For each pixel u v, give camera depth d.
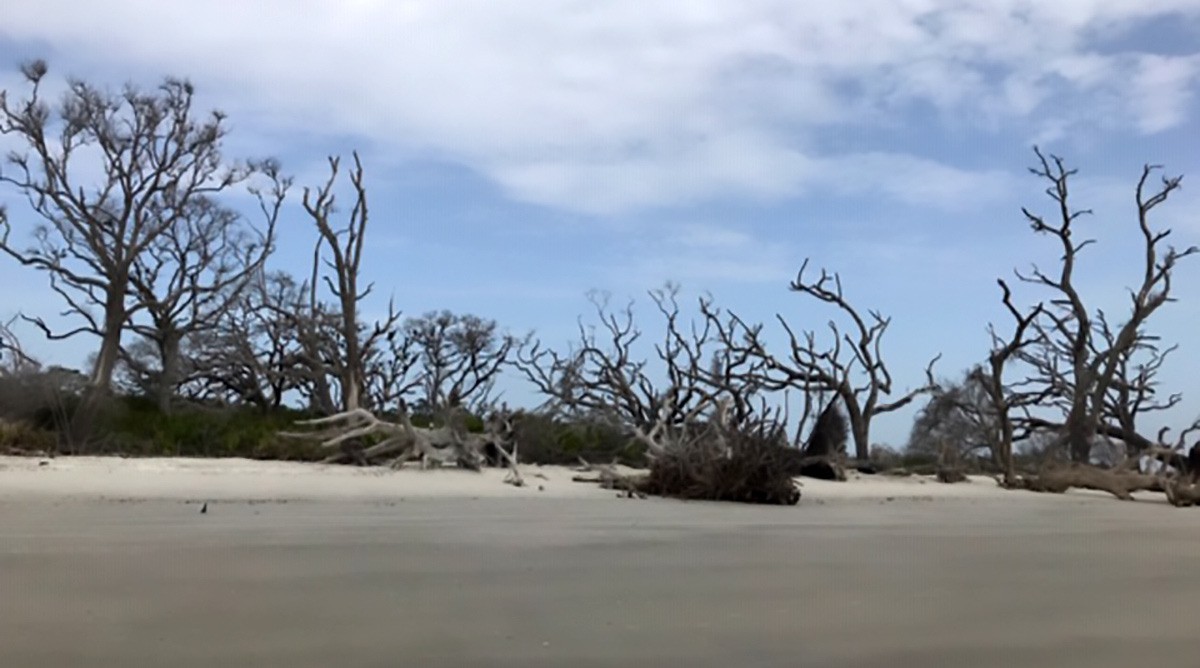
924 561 8.09
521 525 10.57
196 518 10.39
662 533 10.12
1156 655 4.83
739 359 37.56
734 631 5.16
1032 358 39.28
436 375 34.78
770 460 16.53
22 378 26.73
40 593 5.78
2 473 15.90
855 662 4.58
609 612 5.58
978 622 5.52
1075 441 35.62
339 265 29.31
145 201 36.41
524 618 5.37
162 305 36.59
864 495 19.52
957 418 38.94
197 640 4.72
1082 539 10.50
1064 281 36.41
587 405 28.42
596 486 18.75
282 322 38.81
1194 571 7.80
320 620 5.21
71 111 36.09
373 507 12.70
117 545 7.89
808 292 38.91
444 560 7.52
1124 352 37.94
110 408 26.72
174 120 37.41
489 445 21.92
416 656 4.50
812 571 7.36
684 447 18.06
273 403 36.97
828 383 37.84
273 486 15.51
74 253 37.03
